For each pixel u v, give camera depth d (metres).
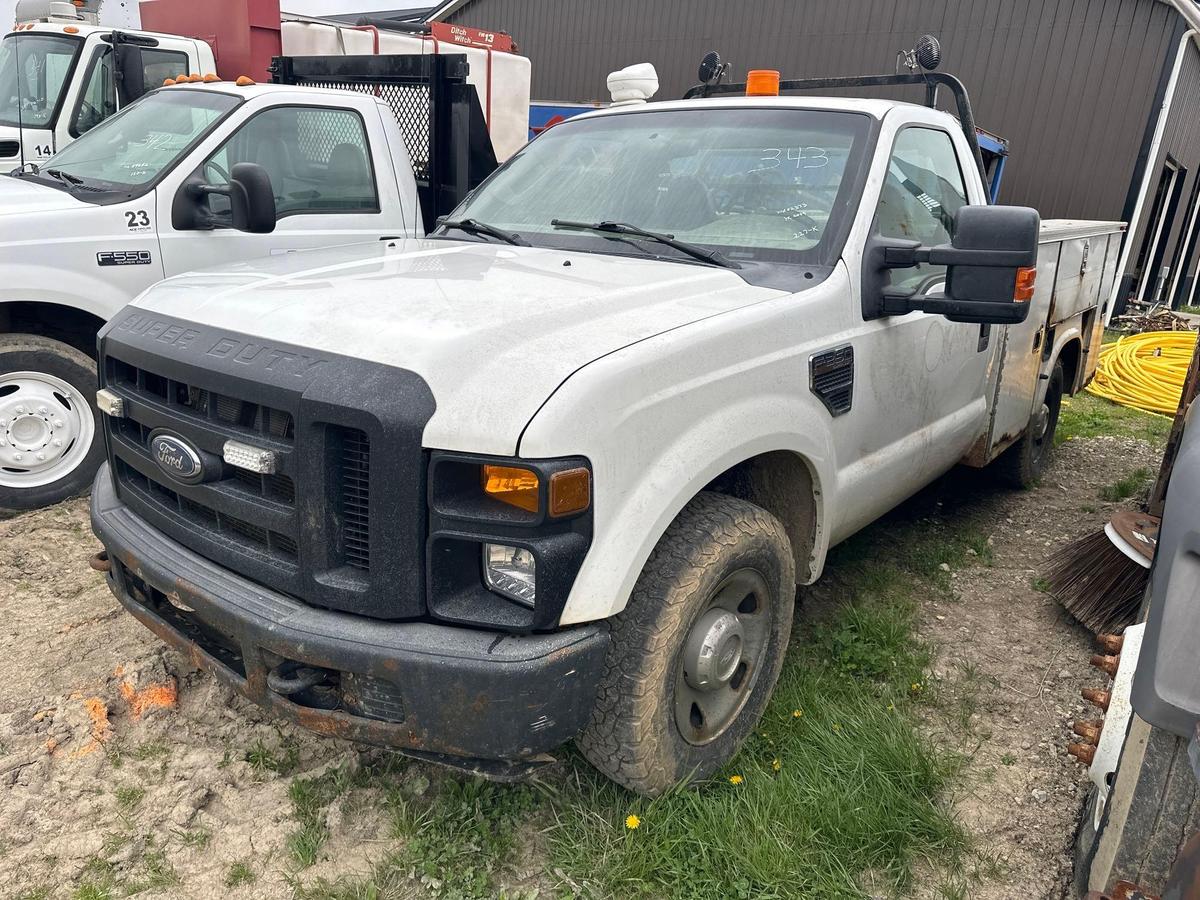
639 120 3.67
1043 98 13.52
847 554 4.41
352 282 2.60
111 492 2.83
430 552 2.04
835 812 2.53
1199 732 1.40
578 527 2.05
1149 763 1.83
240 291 2.58
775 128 3.36
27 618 3.48
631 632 2.31
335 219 5.10
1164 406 7.93
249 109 4.82
